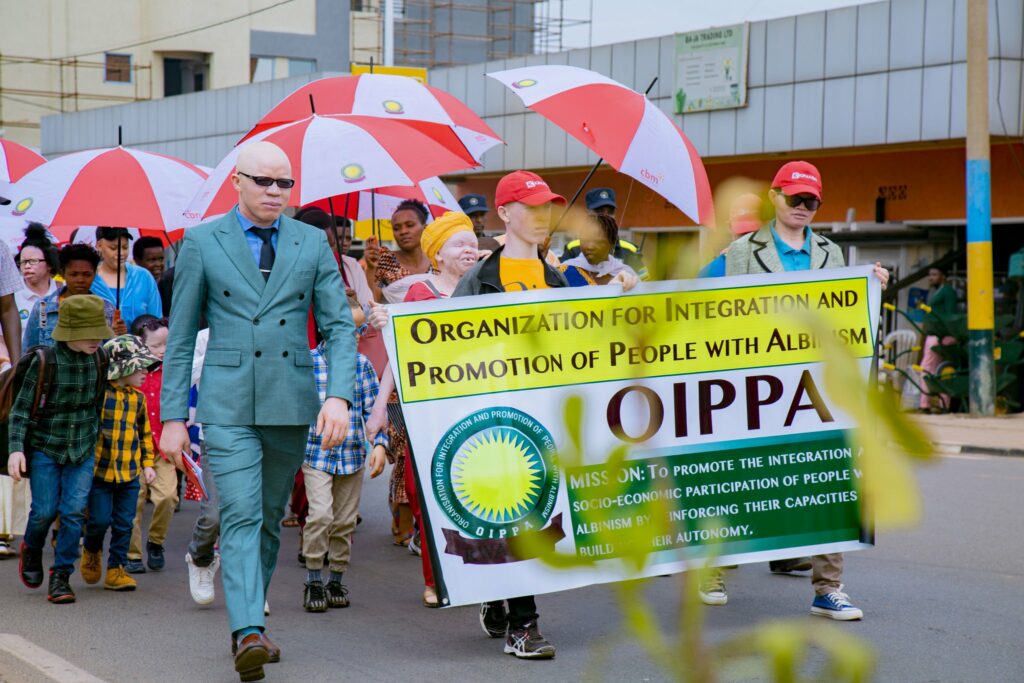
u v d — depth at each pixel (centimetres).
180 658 539
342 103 860
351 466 637
